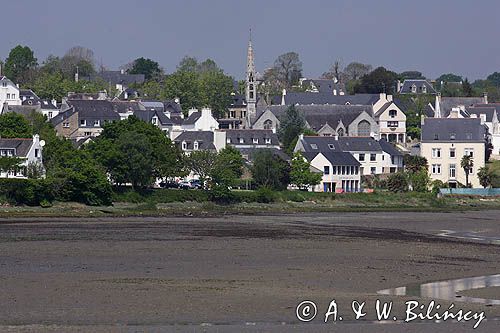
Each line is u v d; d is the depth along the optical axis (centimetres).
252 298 19012
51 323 16438
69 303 18062
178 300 18612
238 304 18388
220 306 18150
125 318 16950
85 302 18188
